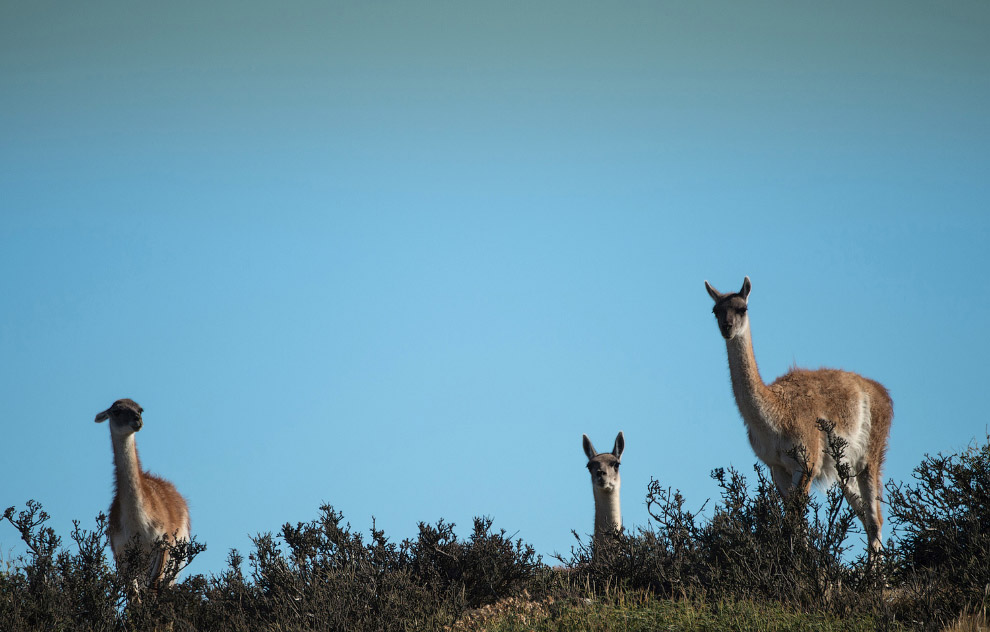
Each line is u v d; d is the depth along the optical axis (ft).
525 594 150.00
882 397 182.91
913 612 126.00
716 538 147.23
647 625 122.72
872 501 178.09
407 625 138.10
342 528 159.02
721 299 172.35
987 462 144.56
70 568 154.20
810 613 127.75
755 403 168.35
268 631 139.33
